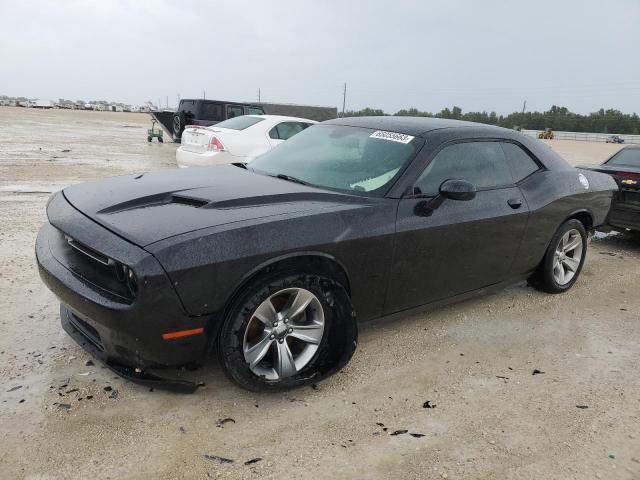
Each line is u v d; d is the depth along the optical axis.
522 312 4.53
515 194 4.19
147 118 64.25
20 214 6.88
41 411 2.74
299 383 3.01
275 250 2.79
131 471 2.38
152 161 14.46
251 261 2.71
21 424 2.63
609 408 3.13
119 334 2.58
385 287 3.43
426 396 3.15
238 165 4.29
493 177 4.11
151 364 2.69
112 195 3.17
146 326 2.53
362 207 3.24
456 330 4.09
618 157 7.54
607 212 5.24
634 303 4.94
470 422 2.92
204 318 2.65
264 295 2.79
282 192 3.24
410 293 3.61
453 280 3.86
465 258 3.84
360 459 2.56
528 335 4.09
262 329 2.95
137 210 2.94
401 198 3.42
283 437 2.68
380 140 3.87
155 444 2.56
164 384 2.76
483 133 4.13
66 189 3.60
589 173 5.10
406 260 3.45
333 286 3.05
